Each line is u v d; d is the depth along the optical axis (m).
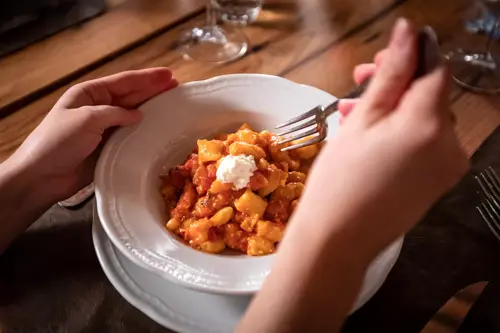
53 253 0.75
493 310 0.68
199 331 0.65
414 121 0.50
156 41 1.14
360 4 1.28
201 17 1.21
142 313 0.69
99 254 0.72
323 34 1.19
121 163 0.81
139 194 0.78
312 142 0.84
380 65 0.57
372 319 0.69
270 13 1.23
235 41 1.15
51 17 1.17
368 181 0.50
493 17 1.23
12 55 1.08
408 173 0.49
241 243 0.78
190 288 0.65
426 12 1.26
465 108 1.01
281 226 0.79
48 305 0.70
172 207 0.83
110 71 1.07
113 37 1.14
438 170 0.50
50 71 1.05
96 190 0.75
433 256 0.76
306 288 0.50
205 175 0.81
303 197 0.54
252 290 0.65
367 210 0.49
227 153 0.84
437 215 0.80
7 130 0.94
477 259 0.76
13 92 1.01
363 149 0.51
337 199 0.50
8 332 0.67
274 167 0.82
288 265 0.51
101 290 0.71
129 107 0.90
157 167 0.85
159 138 0.86
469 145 0.93
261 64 1.10
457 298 0.68
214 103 0.91
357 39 1.18
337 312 0.50
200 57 1.11
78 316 0.69
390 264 0.68
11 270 0.73
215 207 0.79
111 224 0.72
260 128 0.93
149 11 1.21
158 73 0.92
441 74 0.51
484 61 1.12
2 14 1.15
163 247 0.71
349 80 1.07
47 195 0.80
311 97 0.91
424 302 0.71
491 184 0.84
